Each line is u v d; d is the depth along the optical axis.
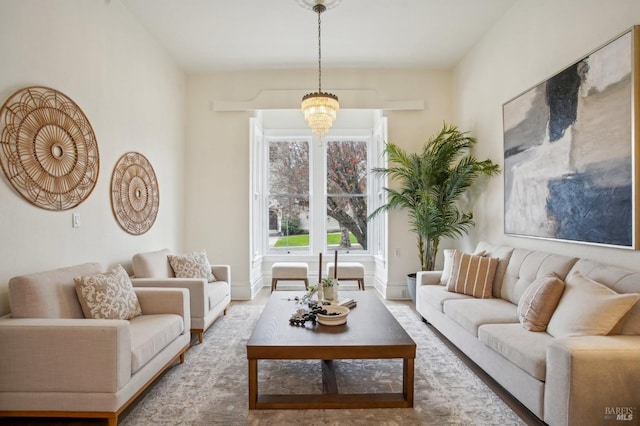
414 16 3.91
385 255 5.43
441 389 2.58
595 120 2.57
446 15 3.90
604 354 1.77
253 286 5.50
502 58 3.92
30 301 2.19
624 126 2.34
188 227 5.31
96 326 2.02
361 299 3.40
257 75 5.32
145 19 3.92
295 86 5.32
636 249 2.27
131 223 3.75
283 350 2.24
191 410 2.30
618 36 2.37
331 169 6.46
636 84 2.25
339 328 2.57
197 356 3.18
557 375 1.85
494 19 4.00
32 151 2.48
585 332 2.02
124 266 3.62
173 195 4.88
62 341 2.00
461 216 4.95
